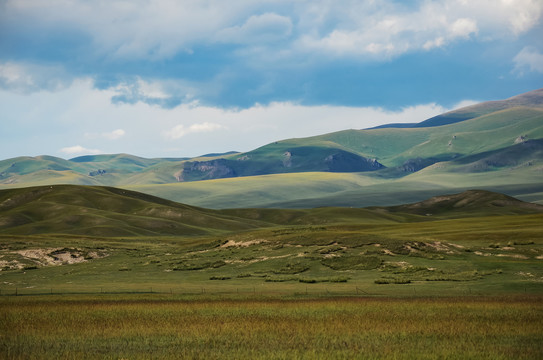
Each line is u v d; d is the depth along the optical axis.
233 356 21.38
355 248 71.12
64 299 45.62
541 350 21.88
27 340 25.73
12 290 56.81
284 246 78.50
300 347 23.23
